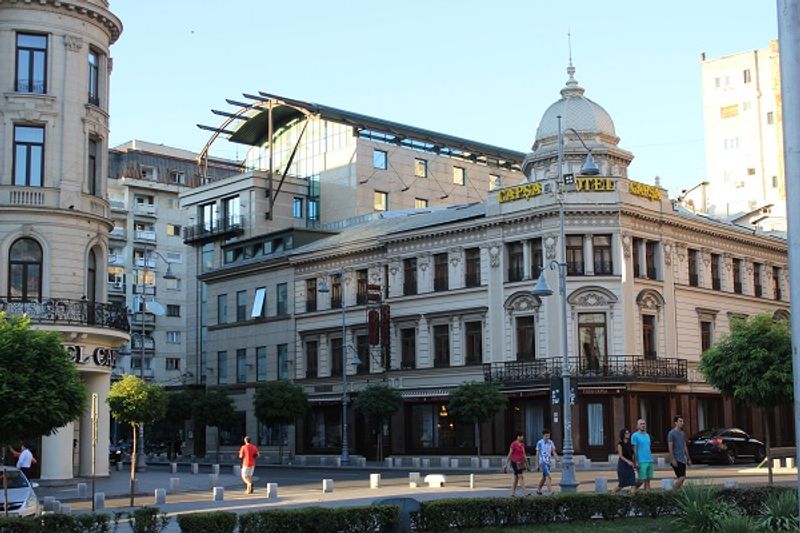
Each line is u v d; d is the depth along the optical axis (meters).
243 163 96.44
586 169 38.25
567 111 60.59
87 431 42.75
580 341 54.75
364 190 79.75
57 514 17.25
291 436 69.38
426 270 61.72
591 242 55.19
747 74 108.19
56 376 22.66
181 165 113.38
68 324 39.81
